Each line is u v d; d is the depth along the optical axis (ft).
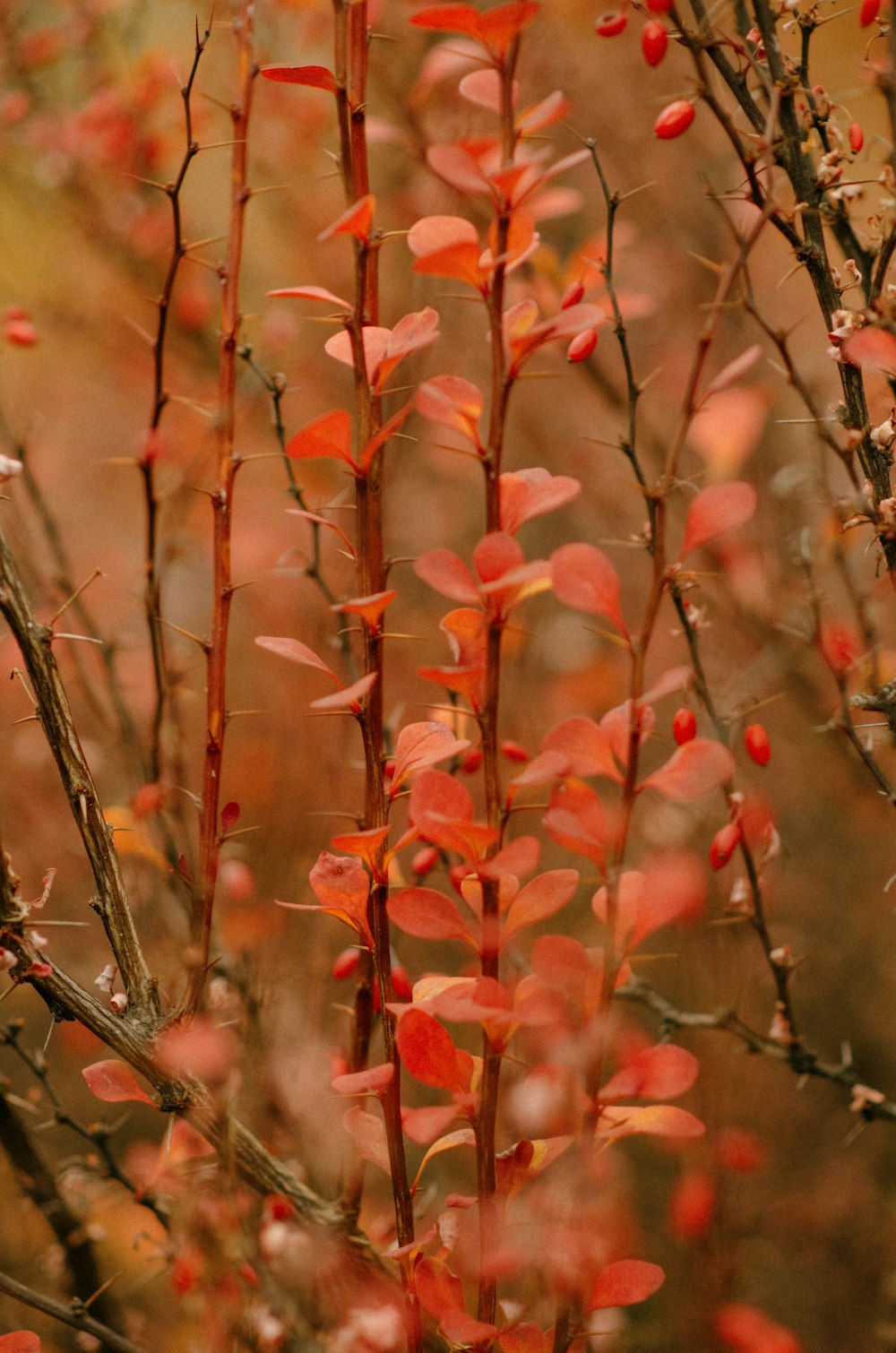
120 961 4.65
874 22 4.70
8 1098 4.98
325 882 4.57
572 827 4.45
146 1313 5.28
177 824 5.12
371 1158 4.61
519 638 5.33
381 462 4.58
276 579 6.85
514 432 7.94
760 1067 5.47
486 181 4.45
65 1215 5.06
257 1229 4.93
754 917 4.91
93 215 7.20
